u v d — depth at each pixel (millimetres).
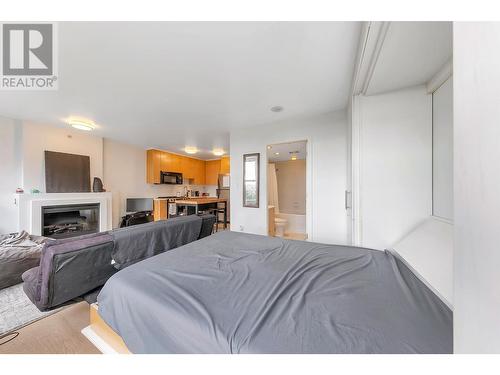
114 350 1150
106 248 1456
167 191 6070
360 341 650
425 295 924
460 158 384
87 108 2730
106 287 1076
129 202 4887
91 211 4055
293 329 708
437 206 1600
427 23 1067
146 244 1804
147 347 844
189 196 6426
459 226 383
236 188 3756
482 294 322
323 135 2977
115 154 4723
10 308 1670
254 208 3582
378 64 1428
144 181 5418
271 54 1647
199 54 1643
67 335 1356
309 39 1474
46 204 3277
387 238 1808
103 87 2164
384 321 749
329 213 2922
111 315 1008
